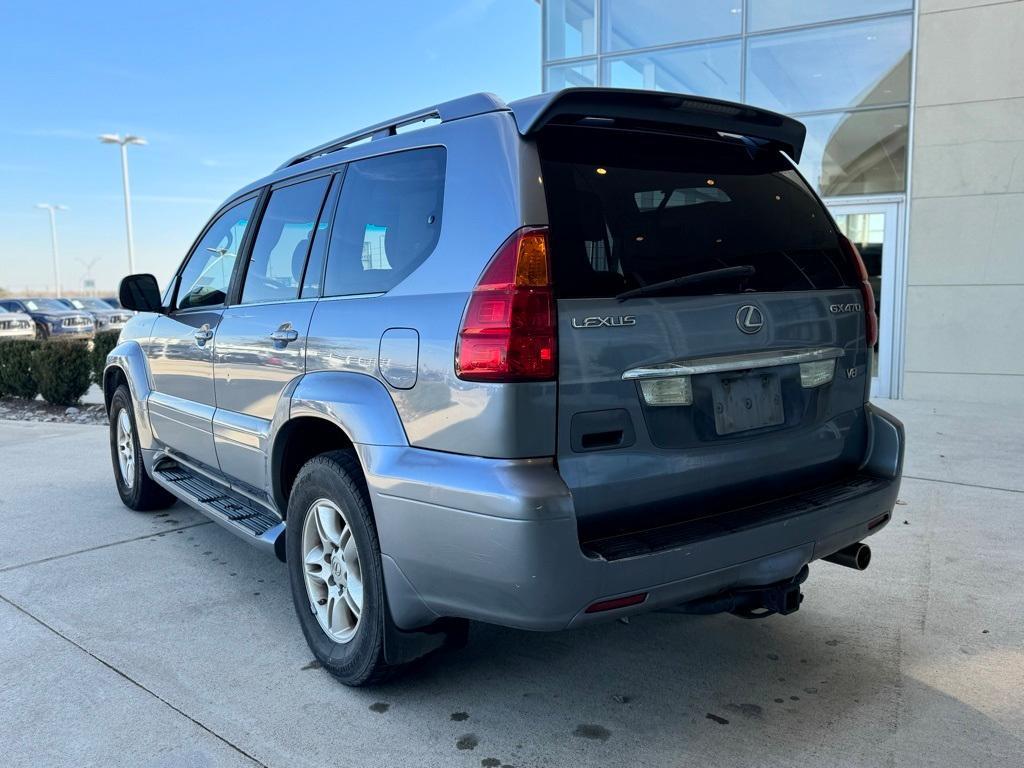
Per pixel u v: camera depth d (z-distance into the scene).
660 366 2.38
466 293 2.33
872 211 9.66
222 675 3.04
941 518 4.82
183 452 4.40
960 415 8.34
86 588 3.96
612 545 2.27
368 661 2.73
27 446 7.89
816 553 2.63
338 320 2.88
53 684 2.98
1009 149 8.75
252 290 3.68
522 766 2.44
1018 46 8.59
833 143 9.88
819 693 2.85
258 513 3.80
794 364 2.72
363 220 2.96
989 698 2.79
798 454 2.75
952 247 9.14
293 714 2.76
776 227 2.83
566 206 2.35
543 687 2.92
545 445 2.20
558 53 11.40
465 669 3.06
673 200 2.59
